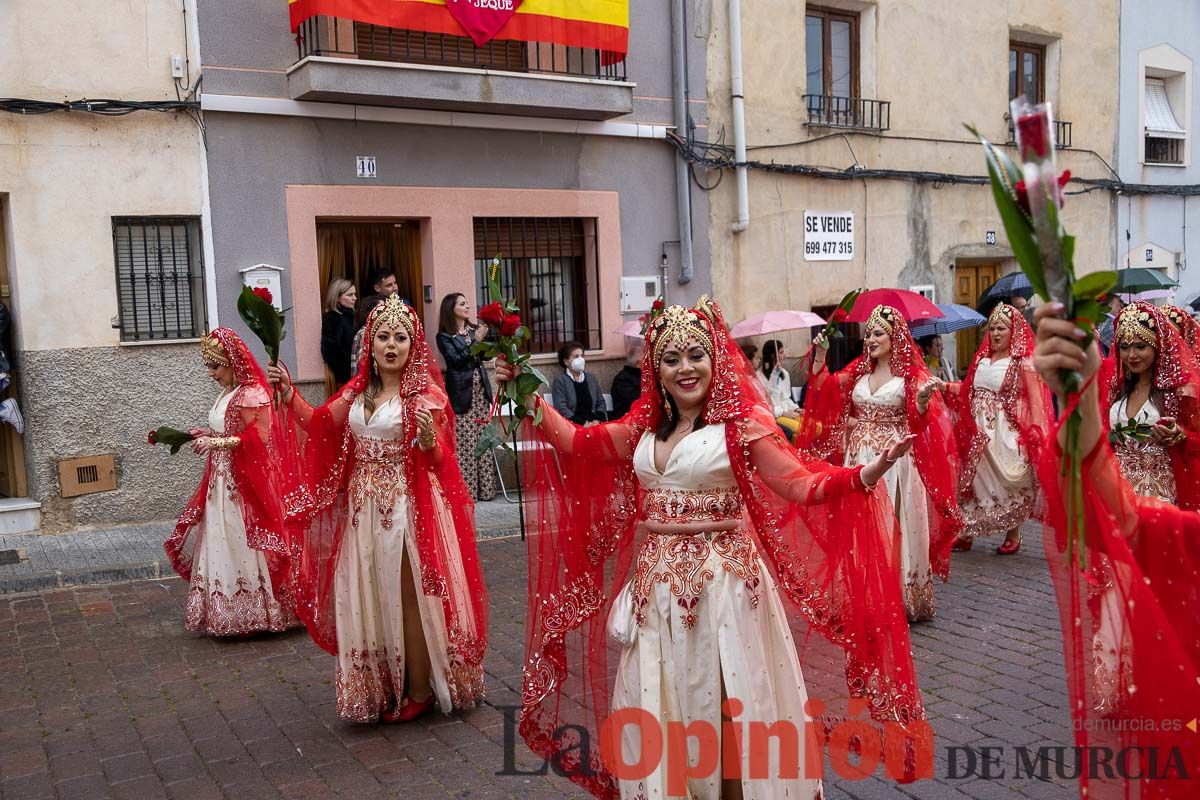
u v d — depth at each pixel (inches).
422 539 184.2
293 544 206.1
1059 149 598.9
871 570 135.7
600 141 429.7
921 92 534.0
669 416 135.2
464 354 366.3
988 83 561.9
